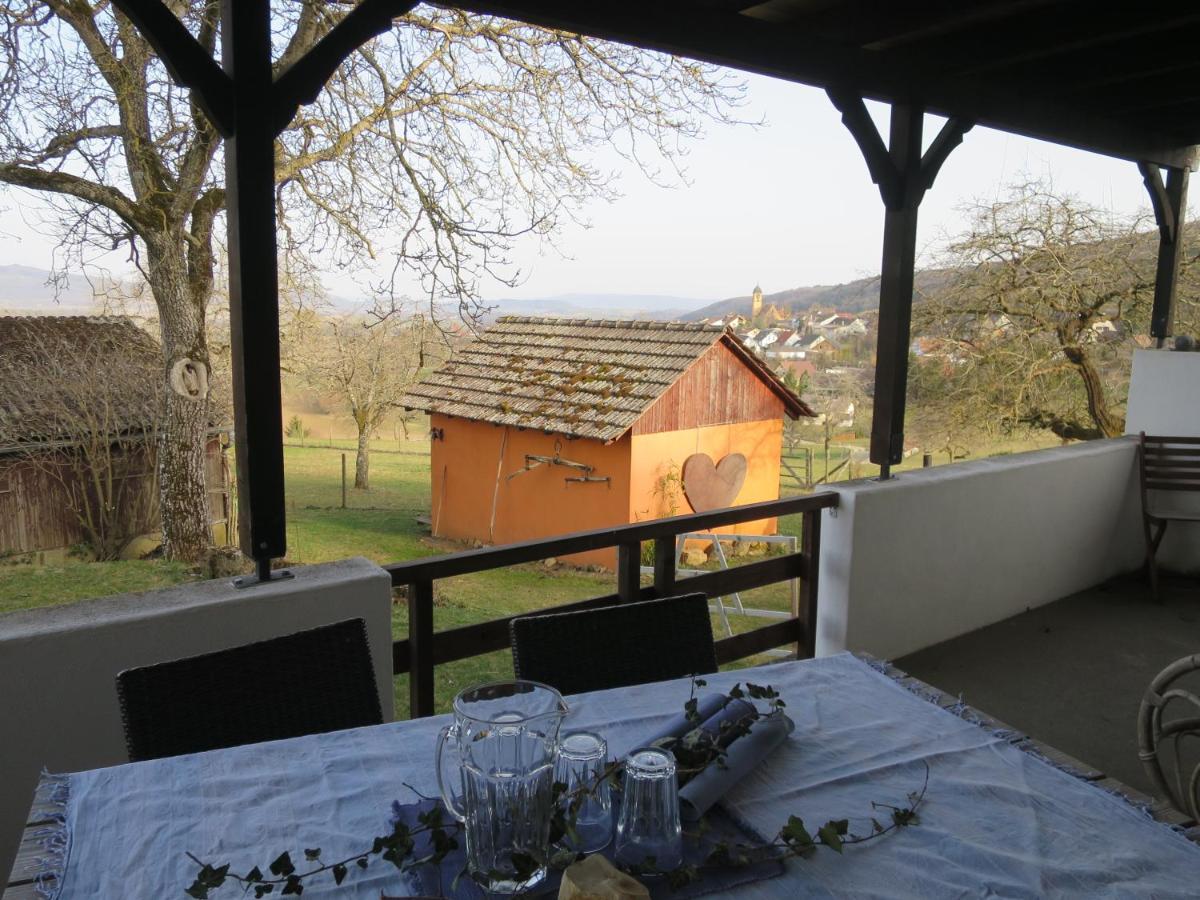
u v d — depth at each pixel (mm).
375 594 2283
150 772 1292
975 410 11117
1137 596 4477
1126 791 1319
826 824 1155
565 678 1738
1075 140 4129
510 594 10164
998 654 3756
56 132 7859
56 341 11641
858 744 1438
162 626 2023
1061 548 4391
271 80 2033
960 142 3580
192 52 1947
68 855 1090
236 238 2072
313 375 14227
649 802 1084
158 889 1032
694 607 1885
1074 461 4363
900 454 3662
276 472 2203
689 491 12430
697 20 2689
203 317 10227
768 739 1384
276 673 1566
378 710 1653
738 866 1101
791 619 3557
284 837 1146
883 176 3379
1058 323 10625
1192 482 4520
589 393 12625
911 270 3535
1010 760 1398
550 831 1081
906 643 3729
